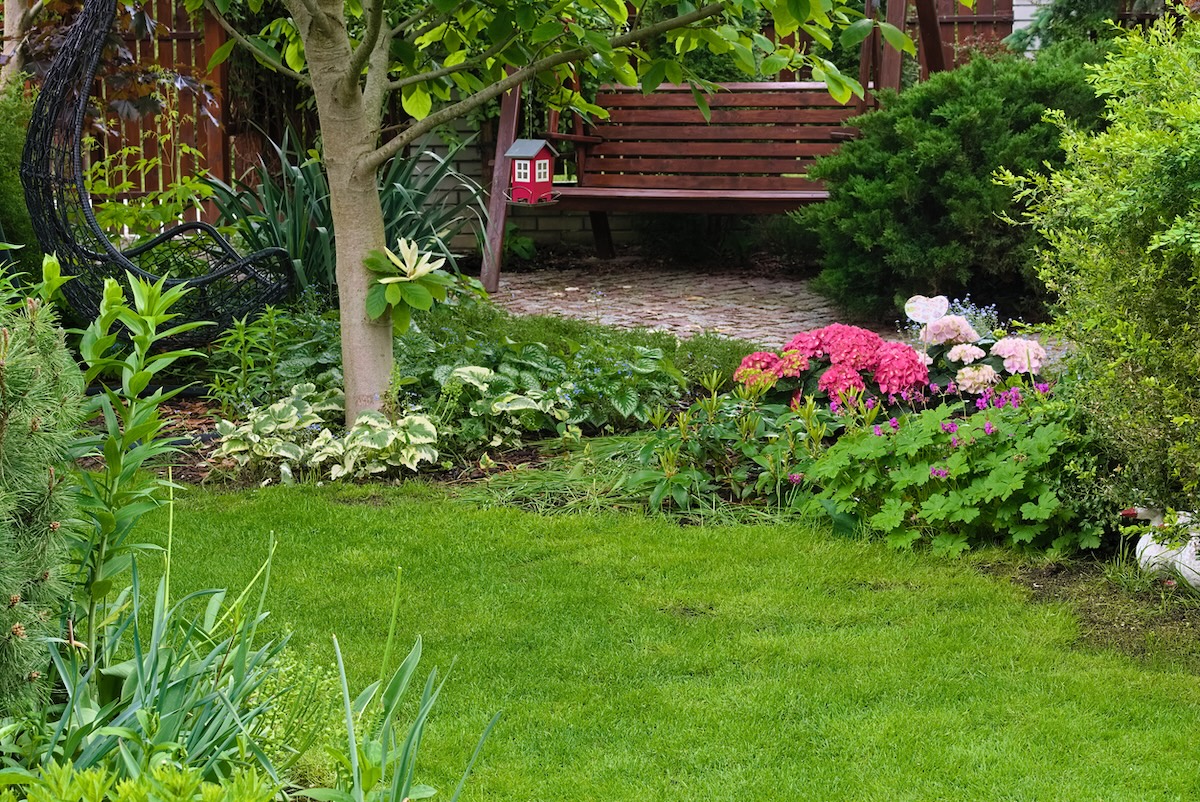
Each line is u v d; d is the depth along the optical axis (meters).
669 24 4.70
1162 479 3.51
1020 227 7.14
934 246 7.43
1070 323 3.67
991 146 7.27
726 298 8.96
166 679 2.06
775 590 3.65
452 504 4.49
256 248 6.97
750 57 4.67
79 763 1.85
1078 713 2.85
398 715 2.84
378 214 4.99
